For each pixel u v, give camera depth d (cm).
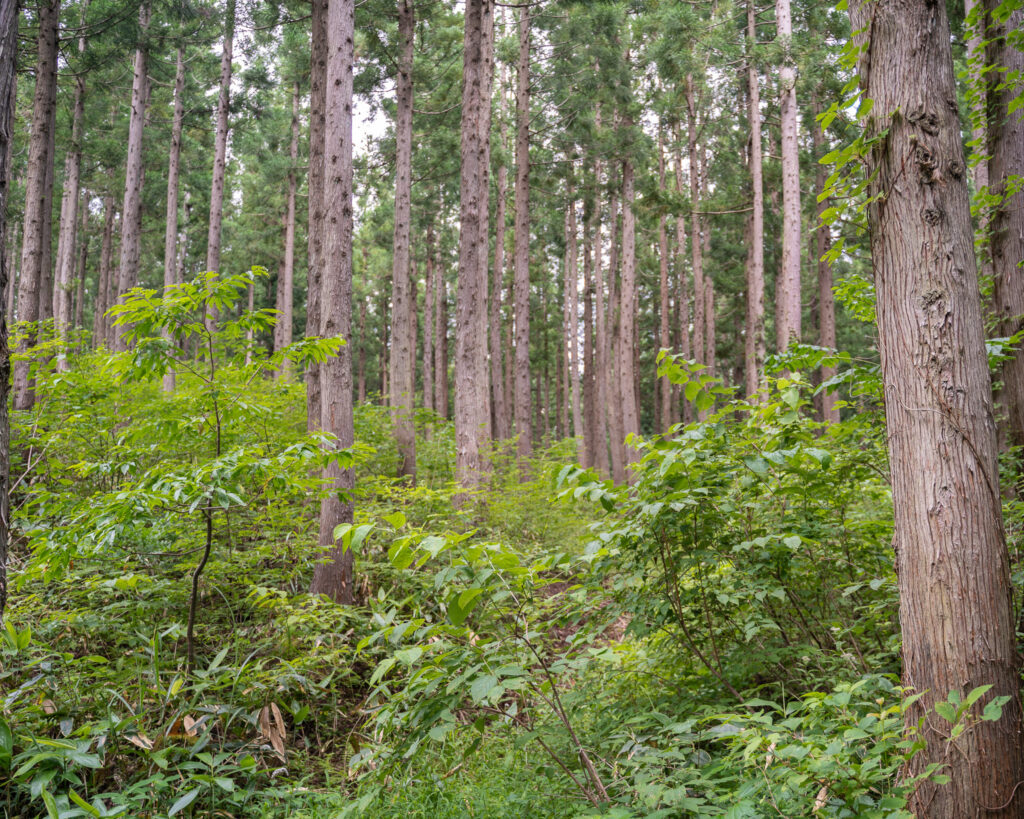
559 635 448
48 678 400
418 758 390
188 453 616
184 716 409
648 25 2000
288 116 2938
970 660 233
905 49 263
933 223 254
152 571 532
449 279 3688
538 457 1405
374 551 698
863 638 380
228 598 585
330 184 700
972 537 239
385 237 3033
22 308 1084
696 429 347
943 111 259
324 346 499
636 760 280
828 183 296
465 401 1181
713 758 308
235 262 3159
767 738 222
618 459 2242
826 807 221
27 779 326
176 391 584
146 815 335
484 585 267
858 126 290
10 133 306
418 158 2038
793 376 376
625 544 357
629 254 2275
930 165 256
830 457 318
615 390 2617
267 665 504
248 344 525
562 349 4100
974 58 526
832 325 1961
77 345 679
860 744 246
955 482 242
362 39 1767
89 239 3419
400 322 1359
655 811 241
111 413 640
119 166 2547
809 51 1391
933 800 234
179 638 514
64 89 2123
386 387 3950
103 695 409
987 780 227
